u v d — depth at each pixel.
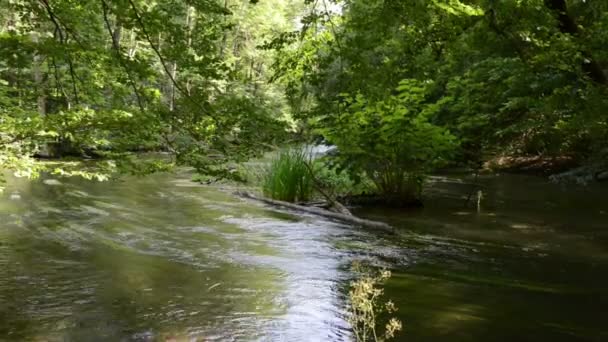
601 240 8.27
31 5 4.18
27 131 4.52
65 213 10.01
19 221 9.16
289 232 8.78
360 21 5.27
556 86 8.56
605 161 14.06
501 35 6.94
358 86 5.44
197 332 4.62
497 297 5.59
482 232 8.89
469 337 4.52
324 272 6.50
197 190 13.57
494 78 11.06
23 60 3.79
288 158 12.05
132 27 3.89
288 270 6.56
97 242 7.83
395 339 4.46
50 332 4.57
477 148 18.36
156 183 14.80
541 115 13.18
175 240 8.08
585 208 11.08
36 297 5.42
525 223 9.62
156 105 4.40
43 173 15.66
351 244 7.99
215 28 4.36
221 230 8.86
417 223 9.69
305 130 9.63
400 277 6.29
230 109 4.36
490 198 12.52
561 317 5.01
